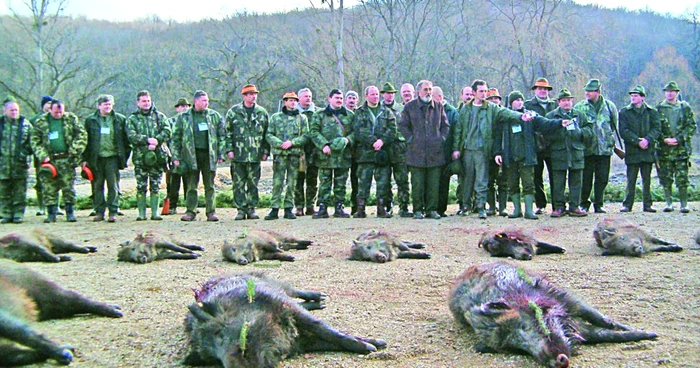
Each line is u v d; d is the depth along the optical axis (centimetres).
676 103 1352
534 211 1358
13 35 4025
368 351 451
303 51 3694
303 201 1395
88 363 445
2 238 843
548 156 1266
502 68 3403
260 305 430
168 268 792
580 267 749
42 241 879
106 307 558
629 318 528
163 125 1334
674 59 4069
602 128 1281
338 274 735
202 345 407
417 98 1242
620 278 682
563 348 397
